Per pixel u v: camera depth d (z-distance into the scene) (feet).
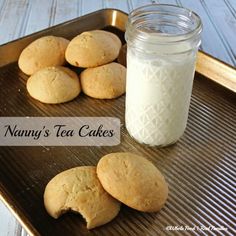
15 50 2.03
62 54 1.96
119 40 2.03
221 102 1.85
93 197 1.39
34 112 1.81
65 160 1.61
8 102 1.84
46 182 1.53
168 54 1.47
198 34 1.47
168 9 1.58
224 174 1.56
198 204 1.47
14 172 1.56
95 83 1.85
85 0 2.76
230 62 2.20
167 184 1.49
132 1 2.75
